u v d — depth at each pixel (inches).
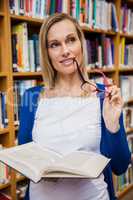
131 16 99.5
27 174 32.3
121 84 97.7
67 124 42.0
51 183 40.2
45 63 45.2
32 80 70.1
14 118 65.1
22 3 62.4
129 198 101.2
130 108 105.4
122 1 98.6
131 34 99.8
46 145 41.9
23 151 38.7
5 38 60.8
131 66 101.8
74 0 73.2
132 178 108.3
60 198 39.9
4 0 59.2
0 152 37.7
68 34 41.3
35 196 41.8
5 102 63.4
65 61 41.9
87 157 36.1
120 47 95.1
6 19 60.1
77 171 30.9
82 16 76.0
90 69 80.2
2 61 62.6
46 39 42.8
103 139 41.8
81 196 39.9
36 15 65.6
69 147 41.1
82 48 44.1
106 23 85.5
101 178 41.8
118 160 42.8
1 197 66.1
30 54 67.2
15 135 66.4
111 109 40.3
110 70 90.4
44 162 35.1
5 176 64.9
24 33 64.9
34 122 45.1
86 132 41.2
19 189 69.5
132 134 106.2
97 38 85.0
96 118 41.9
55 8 68.9
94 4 79.6
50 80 46.2
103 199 41.4
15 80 68.0
